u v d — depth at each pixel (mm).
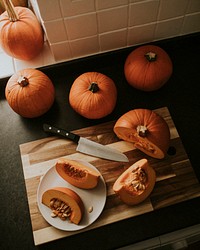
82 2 733
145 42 926
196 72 929
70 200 711
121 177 740
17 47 821
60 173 743
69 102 860
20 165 814
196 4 816
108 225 740
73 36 833
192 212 752
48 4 715
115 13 789
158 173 786
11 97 781
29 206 753
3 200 775
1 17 819
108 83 802
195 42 950
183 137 841
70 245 725
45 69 892
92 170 766
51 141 826
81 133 834
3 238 737
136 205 751
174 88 905
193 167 804
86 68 934
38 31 836
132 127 750
